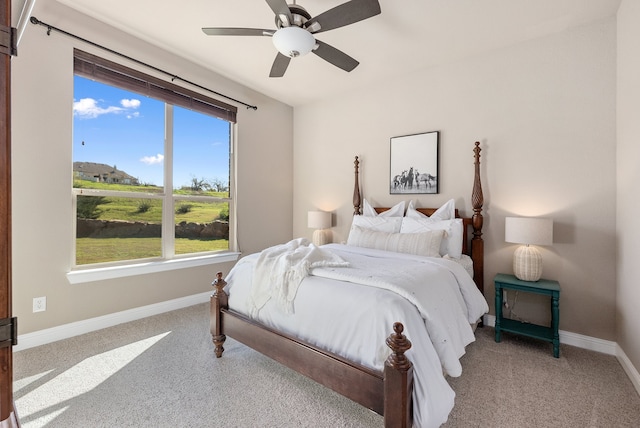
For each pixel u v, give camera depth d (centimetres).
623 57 214
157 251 306
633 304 194
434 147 318
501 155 280
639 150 185
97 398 166
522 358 221
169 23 253
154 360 209
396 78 347
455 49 283
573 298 247
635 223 191
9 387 69
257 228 400
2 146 64
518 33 256
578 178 246
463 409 161
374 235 288
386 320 139
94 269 254
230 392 174
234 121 367
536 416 156
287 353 171
